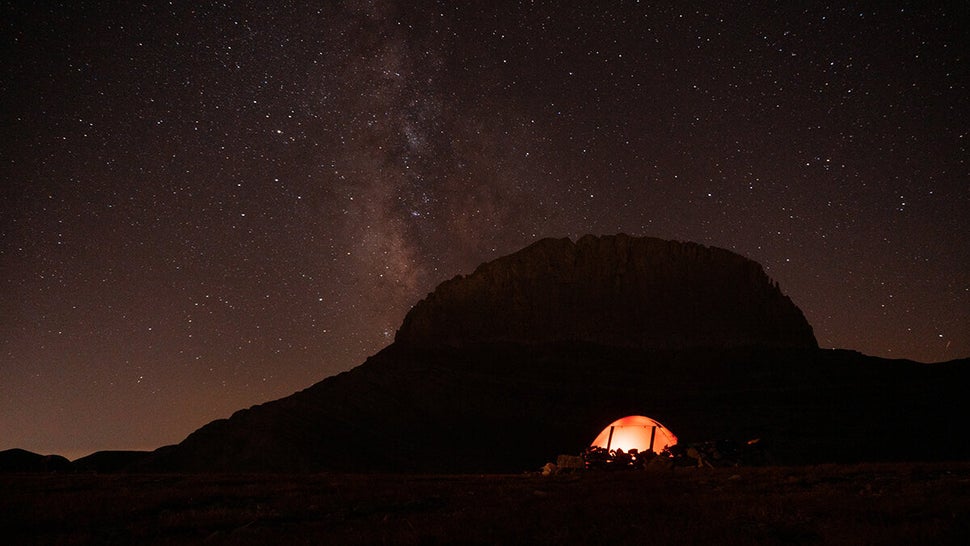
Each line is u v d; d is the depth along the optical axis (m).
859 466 20.78
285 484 20.14
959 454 69.44
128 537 11.91
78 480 22.12
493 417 92.50
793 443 75.06
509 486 18.80
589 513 12.87
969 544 9.25
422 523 12.25
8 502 15.20
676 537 10.38
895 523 11.17
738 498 14.44
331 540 10.89
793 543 10.25
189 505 15.62
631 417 35.94
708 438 80.12
